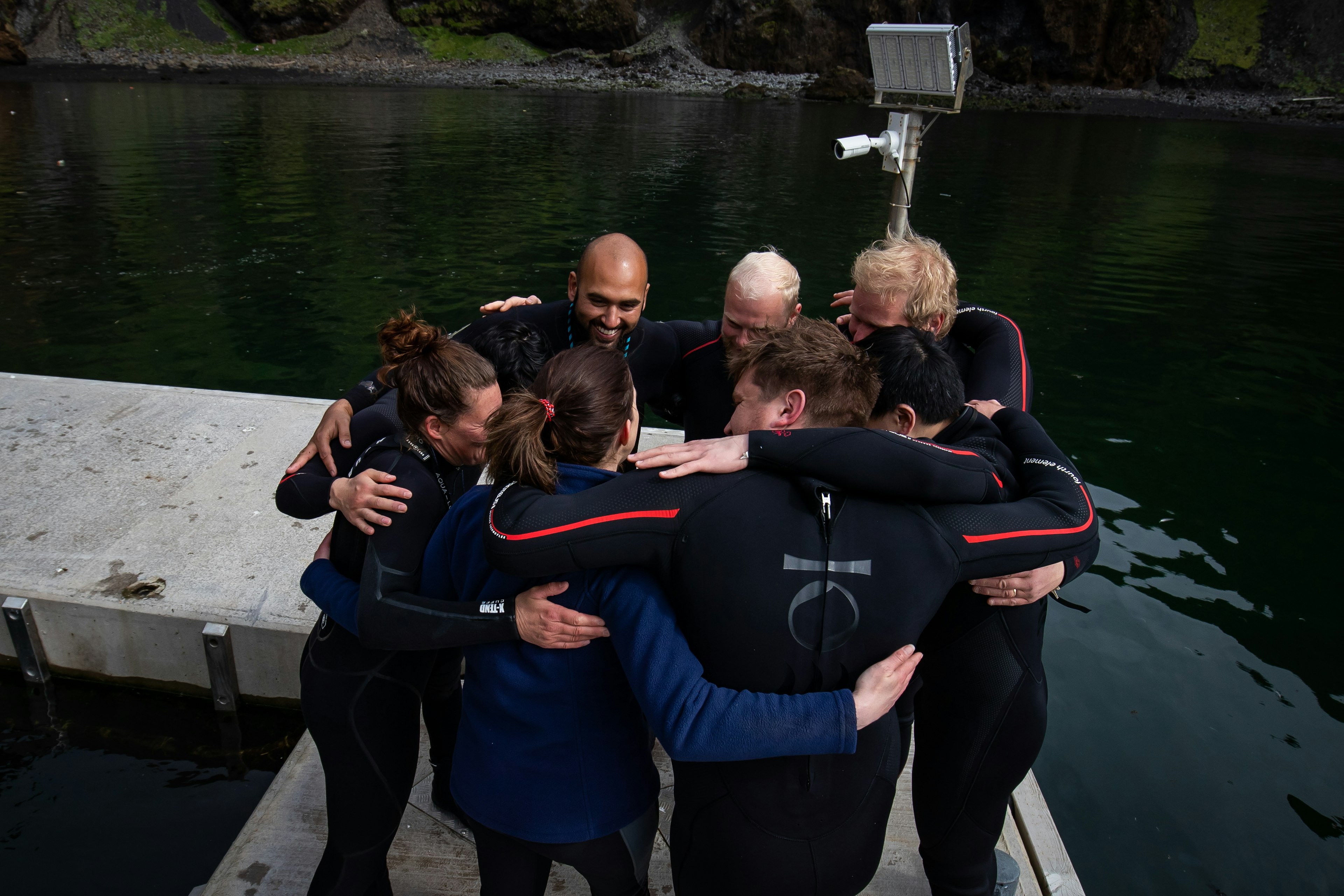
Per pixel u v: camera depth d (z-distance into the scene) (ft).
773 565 4.51
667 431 14.65
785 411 5.06
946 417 5.62
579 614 4.70
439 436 5.50
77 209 40.52
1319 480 19.58
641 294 8.13
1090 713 12.21
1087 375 25.40
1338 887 9.57
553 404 4.81
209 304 28.66
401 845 7.53
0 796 9.65
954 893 6.05
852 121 90.94
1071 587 15.17
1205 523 17.58
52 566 10.65
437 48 134.21
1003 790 5.73
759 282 7.55
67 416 14.25
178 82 107.55
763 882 4.82
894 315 6.75
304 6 129.90
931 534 4.66
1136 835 10.22
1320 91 116.37
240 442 13.70
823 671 4.59
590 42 135.64
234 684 10.31
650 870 7.41
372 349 25.48
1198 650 13.65
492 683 5.09
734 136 76.74
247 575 10.64
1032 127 93.91
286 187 47.80
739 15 129.39
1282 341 28.76
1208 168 68.13
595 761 5.03
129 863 8.95
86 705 10.66
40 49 117.70
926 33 13.57
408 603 5.08
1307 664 13.38
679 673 4.41
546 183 52.34
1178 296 33.53
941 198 52.34
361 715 5.79
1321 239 44.55
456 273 33.65
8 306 27.61
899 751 5.27
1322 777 11.14
